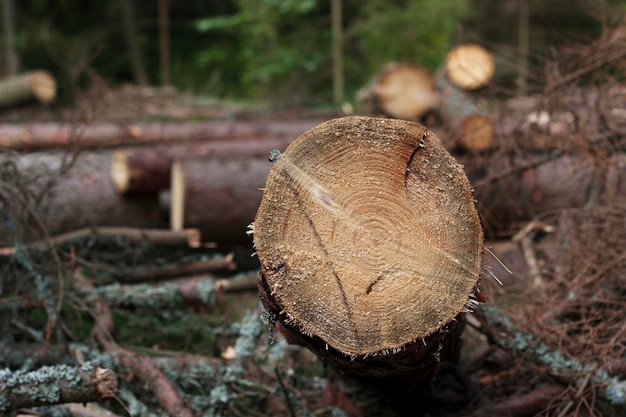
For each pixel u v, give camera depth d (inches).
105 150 163.8
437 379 103.1
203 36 449.4
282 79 339.0
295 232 74.0
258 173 150.2
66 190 151.6
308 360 119.2
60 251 132.6
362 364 85.0
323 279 74.2
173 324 134.4
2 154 159.3
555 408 101.9
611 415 104.0
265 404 109.4
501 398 104.7
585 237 123.6
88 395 92.4
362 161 73.9
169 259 149.3
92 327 131.6
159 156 152.6
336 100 314.0
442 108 169.0
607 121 139.9
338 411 103.7
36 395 91.4
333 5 328.8
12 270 133.4
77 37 418.9
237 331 120.3
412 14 357.1
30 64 406.3
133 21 410.0
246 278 139.2
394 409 101.5
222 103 301.3
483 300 81.5
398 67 176.2
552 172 147.8
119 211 154.6
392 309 74.0
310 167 73.9
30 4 448.5
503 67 186.7
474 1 336.5
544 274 128.3
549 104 144.3
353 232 74.0
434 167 74.0
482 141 150.2
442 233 73.9
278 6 349.7
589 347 102.7
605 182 132.7
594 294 112.9
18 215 129.4
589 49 144.6
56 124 204.1
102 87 203.9
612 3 262.1
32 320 130.3
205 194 147.9
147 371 107.2
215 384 109.6
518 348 104.3
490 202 146.9
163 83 393.1
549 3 297.4
